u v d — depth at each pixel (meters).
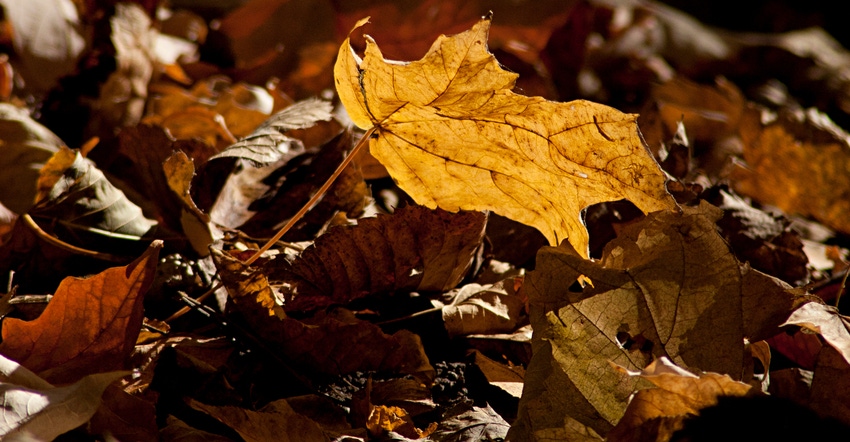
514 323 0.60
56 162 0.60
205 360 0.57
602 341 0.55
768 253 0.66
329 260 0.58
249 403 0.56
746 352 0.55
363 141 0.59
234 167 0.64
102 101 0.76
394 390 0.56
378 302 0.60
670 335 0.55
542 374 0.54
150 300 0.59
